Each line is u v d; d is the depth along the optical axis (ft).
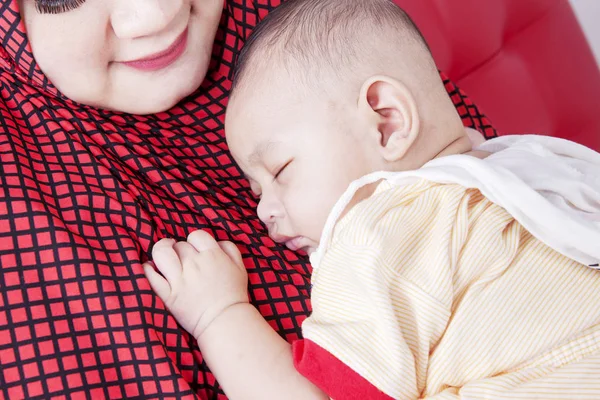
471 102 4.34
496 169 2.48
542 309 2.33
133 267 2.57
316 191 2.78
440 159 2.61
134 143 3.11
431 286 2.31
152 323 2.48
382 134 2.83
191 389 2.37
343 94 2.78
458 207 2.47
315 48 2.83
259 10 3.82
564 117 5.20
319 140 2.76
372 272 2.33
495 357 2.27
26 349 2.28
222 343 2.54
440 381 2.28
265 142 2.84
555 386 2.20
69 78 2.91
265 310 2.82
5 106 3.03
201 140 3.38
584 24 7.01
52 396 2.24
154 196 2.94
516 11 4.93
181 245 2.76
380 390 2.23
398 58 2.88
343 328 2.32
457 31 4.89
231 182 3.34
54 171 2.77
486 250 2.39
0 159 2.64
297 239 3.03
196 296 2.61
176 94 3.14
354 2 2.94
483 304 2.31
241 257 2.89
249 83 2.91
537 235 2.42
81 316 2.40
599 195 2.52
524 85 5.12
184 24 2.93
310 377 2.32
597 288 2.39
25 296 2.36
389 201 2.53
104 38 2.80
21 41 2.83
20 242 2.45
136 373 2.36
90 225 2.65
